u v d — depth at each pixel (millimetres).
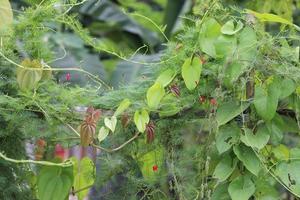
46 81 2082
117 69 3422
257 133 1994
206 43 2010
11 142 2154
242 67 1964
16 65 2059
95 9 4219
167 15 4156
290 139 2328
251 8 2795
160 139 2139
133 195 2184
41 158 2172
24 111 2062
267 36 2025
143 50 4266
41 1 2172
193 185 2088
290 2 2758
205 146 2059
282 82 1979
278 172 1982
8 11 2107
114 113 2055
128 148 2146
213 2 2049
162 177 2164
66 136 2111
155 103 2018
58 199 2100
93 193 2320
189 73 2016
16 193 2170
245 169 2002
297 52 1985
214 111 2018
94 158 2191
